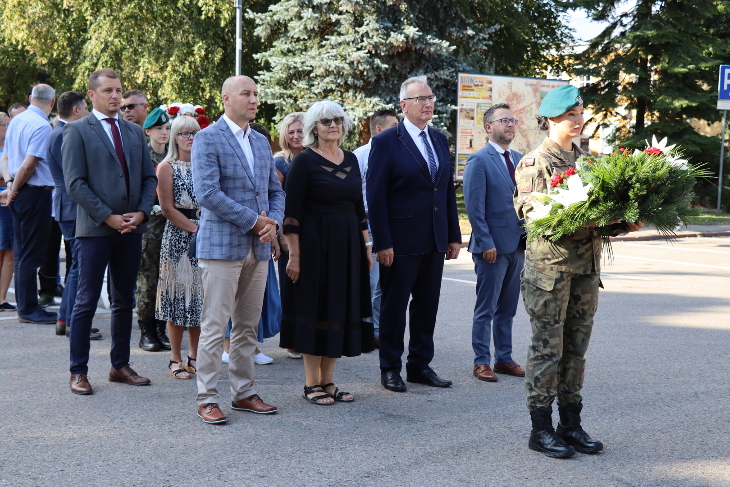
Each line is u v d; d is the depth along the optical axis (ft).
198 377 14.82
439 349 21.42
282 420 14.84
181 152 18.67
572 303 13.15
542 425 13.07
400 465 12.37
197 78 77.30
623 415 15.26
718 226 62.95
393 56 65.05
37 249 23.89
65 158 16.42
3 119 28.30
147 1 75.20
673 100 76.69
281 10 66.39
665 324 24.76
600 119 86.43
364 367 19.58
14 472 11.85
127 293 17.29
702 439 13.83
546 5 90.02
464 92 65.26
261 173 15.29
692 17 78.95
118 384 17.30
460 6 69.97
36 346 20.74
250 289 15.23
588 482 11.71
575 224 11.82
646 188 11.64
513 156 19.07
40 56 84.07
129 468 12.09
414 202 17.33
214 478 11.69
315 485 11.45
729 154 79.30
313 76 65.51
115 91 16.89
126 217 16.60
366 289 16.71
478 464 12.46
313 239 15.87
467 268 38.52
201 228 14.90
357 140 66.85
